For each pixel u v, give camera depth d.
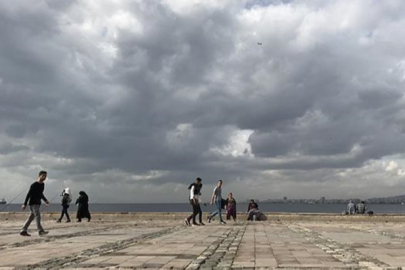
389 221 28.14
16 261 9.97
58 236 16.39
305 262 9.66
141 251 11.73
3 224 24.48
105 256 10.78
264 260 10.01
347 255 10.81
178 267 9.05
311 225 24.16
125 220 29.19
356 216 28.23
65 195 26.94
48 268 9.06
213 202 26.09
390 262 9.59
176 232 18.45
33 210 16.48
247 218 29.53
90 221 27.92
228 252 11.48
